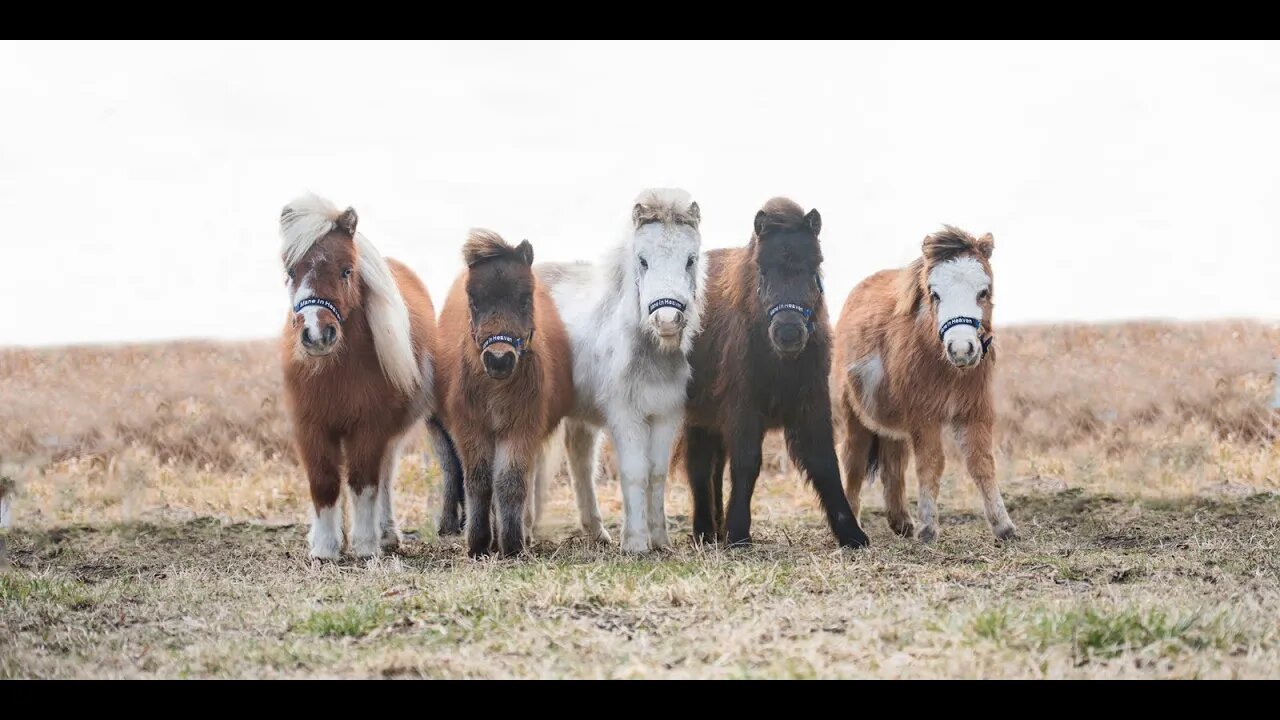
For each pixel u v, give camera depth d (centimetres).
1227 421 1706
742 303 1098
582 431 1230
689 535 1252
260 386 1947
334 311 1016
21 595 907
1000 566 920
